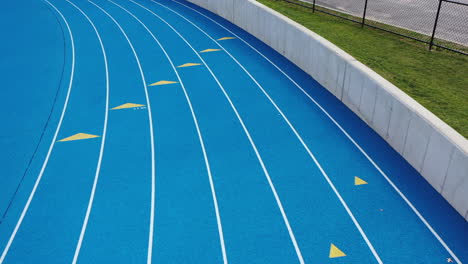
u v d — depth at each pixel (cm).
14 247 462
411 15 1173
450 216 486
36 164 606
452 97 668
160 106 776
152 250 453
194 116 737
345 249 447
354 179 558
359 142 641
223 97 808
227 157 615
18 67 980
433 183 529
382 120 634
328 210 504
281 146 640
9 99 814
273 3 1334
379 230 471
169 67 965
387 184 545
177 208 514
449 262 428
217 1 1368
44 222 496
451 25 1070
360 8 1266
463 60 829
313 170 581
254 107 764
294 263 431
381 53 875
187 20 1353
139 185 556
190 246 457
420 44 930
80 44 1148
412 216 490
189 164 600
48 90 854
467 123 585
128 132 688
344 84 743
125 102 794
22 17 1427
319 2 1341
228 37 1166
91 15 1448
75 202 528
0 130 699
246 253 446
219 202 522
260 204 517
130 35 1217
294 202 519
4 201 532
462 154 458
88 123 718
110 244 462
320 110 744
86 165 601
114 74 933
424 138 529
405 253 441
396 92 596
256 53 1036
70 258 446
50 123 721
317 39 826
